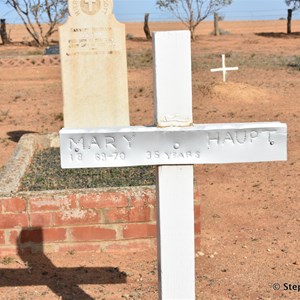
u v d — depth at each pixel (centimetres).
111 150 356
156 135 354
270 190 789
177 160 358
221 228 652
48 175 790
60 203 568
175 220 368
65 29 817
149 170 803
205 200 755
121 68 828
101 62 824
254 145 357
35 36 3456
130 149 356
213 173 886
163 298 380
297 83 1819
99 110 838
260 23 5847
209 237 623
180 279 377
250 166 919
